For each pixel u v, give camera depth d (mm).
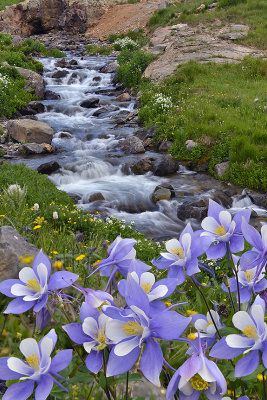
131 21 38656
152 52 26375
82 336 1103
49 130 16188
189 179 12805
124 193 11797
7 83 20734
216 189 11891
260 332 959
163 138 15578
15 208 5984
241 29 27344
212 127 14820
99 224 7758
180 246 1273
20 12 40719
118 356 958
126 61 26469
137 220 10305
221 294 2189
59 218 7422
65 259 3355
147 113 17859
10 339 1929
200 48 24750
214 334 1258
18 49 30562
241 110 16234
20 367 1046
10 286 1241
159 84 20859
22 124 16156
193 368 894
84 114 20000
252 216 10227
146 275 1134
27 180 9688
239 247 1244
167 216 10586
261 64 21453
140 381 1538
